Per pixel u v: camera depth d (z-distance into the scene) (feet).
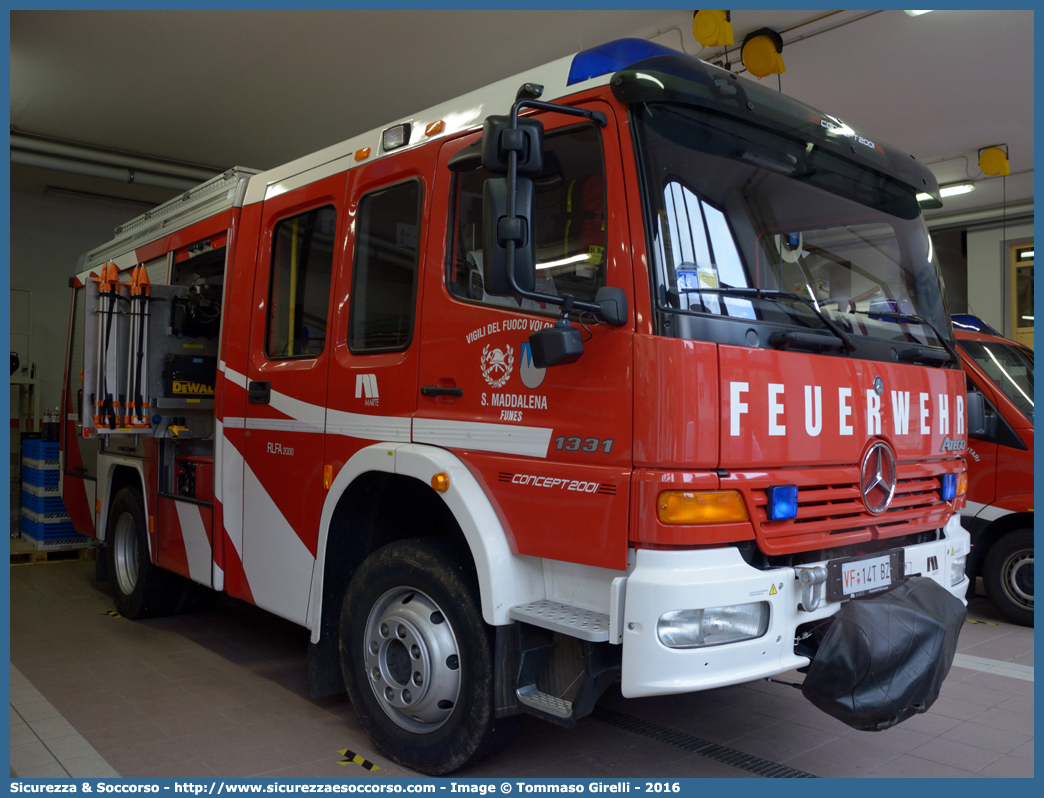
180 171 35.04
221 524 15.03
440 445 10.80
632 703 13.52
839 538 9.80
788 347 9.57
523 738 11.97
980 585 24.53
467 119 11.08
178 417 16.17
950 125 30.68
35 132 31.37
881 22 22.71
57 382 38.81
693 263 9.06
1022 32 23.22
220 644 17.33
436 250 11.17
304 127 31.09
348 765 11.12
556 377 9.50
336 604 12.38
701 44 21.08
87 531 22.06
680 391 8.51
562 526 9.24
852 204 11.35
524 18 22.77
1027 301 40.83
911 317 11.86
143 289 15.88
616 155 9.11
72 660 16.10
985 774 10.80
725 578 8.50
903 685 9.23
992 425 19.45
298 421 13.29
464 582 10.24
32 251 38.34
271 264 14.60
